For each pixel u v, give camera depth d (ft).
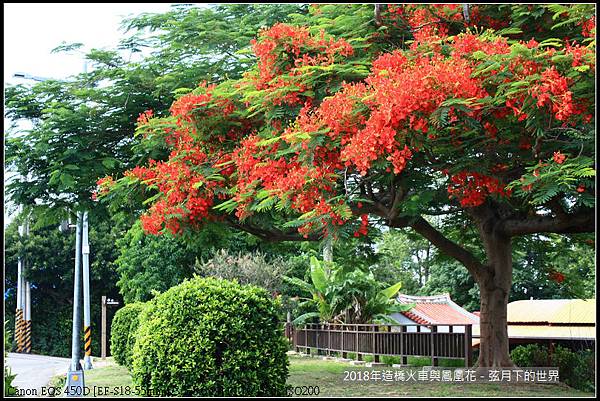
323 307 67.26
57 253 116.57
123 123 47.29
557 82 27.09
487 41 32.35
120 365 59.93
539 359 46.55
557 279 55.47
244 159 35.58
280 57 34.65
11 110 47.44
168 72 48.26
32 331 118.83
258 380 28.02
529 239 53.11
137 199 43.65
